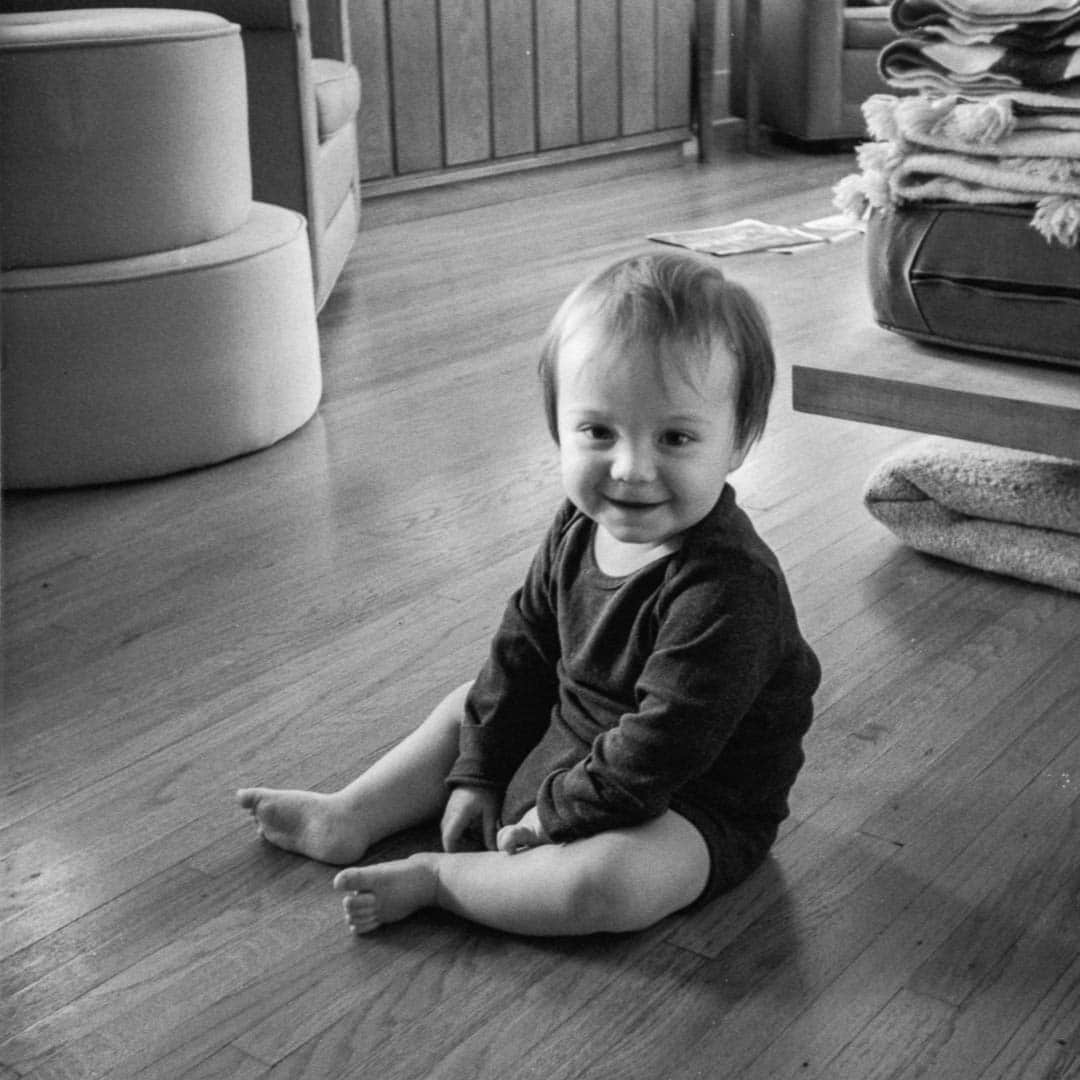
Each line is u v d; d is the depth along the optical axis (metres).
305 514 1.92
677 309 1.02
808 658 1.14
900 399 1.58
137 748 1.37
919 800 1.25
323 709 1.43
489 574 1.73
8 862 1.20
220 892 1.16
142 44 1.93
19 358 1.94
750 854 1.12
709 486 1.04
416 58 4.00
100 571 1.76
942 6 1.60
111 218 1.97
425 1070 0.95
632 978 1.03
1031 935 1.07
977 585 1.66
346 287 3.13
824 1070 0.94
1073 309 1.53
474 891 1.08
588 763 1.07
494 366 2.54
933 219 1.61
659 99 4.71
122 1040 0.99
